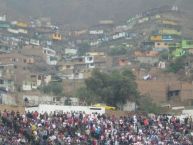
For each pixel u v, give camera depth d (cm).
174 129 12988
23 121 10881
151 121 12975
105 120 12275
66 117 11838
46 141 10562
